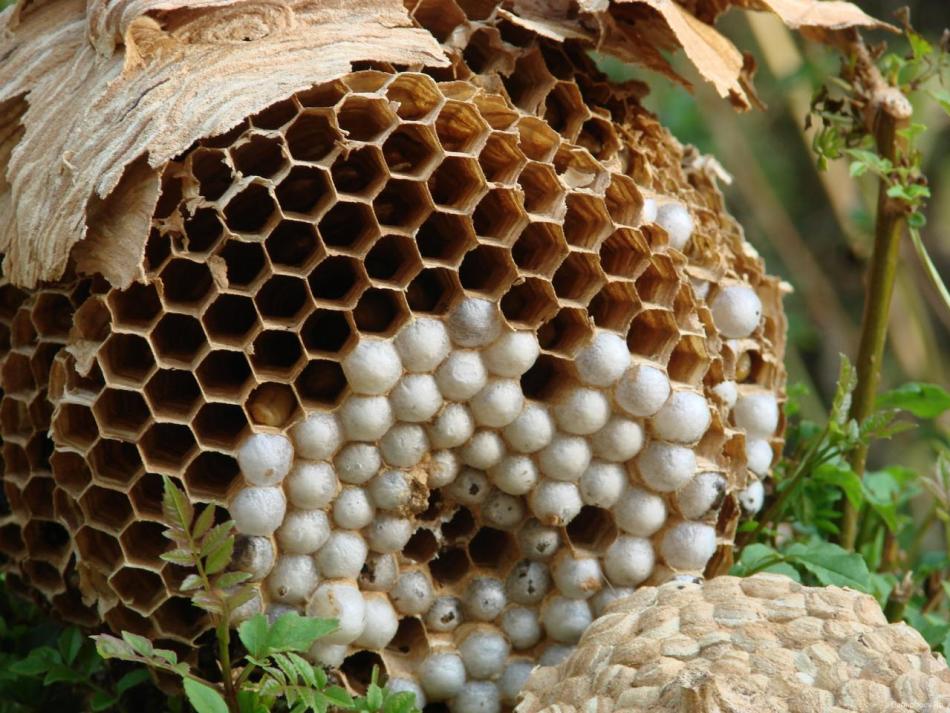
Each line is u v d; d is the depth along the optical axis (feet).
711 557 1.47
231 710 1.33
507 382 1.38
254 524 1.35
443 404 1.37
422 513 1.41
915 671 1.30
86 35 1.39
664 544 1.42
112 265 1.34
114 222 1.35
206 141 1.35
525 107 1.41
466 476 1.40
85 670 1.45
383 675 1.41
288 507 1.37
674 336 1.41
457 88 1.37
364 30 1.37
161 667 1.35
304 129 1.37
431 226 1.39
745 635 1.33
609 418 1.40
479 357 1.37
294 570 1.37
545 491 1.40
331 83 1.35
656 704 1.30
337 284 1.39
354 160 1.38
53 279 1.36
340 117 1.37
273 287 1.38
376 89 1.37
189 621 1.41
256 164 1.37
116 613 1.41
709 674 1.29
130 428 1.38
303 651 1.34
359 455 1.37
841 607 1.34
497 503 1.41
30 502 1.44
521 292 1.40
